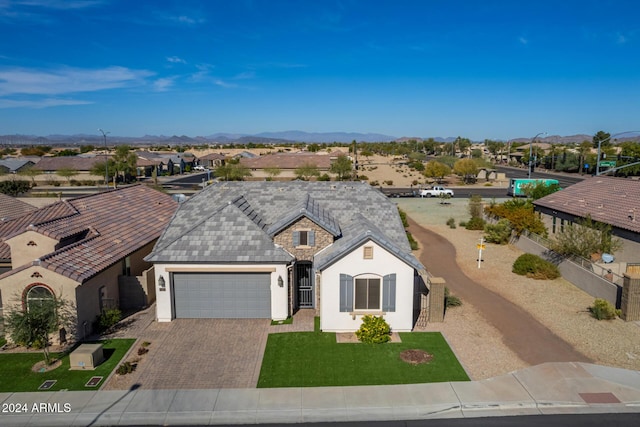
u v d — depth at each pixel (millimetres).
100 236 23156
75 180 86312
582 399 14477
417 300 22109
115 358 17469
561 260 27766
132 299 22703
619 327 19938
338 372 16328
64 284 18422
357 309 19688
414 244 35312
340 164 86688
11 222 23750
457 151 180750
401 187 83688
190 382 15734
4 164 88625
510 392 14906
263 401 14578
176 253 20859
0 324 19359
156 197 32906
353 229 21984
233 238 21516
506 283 26562
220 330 20031
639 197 30750
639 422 13375
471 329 19953
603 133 129500
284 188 27438
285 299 20891
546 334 19359
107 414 13977
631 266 24953
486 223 42219
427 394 14852
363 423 13555
